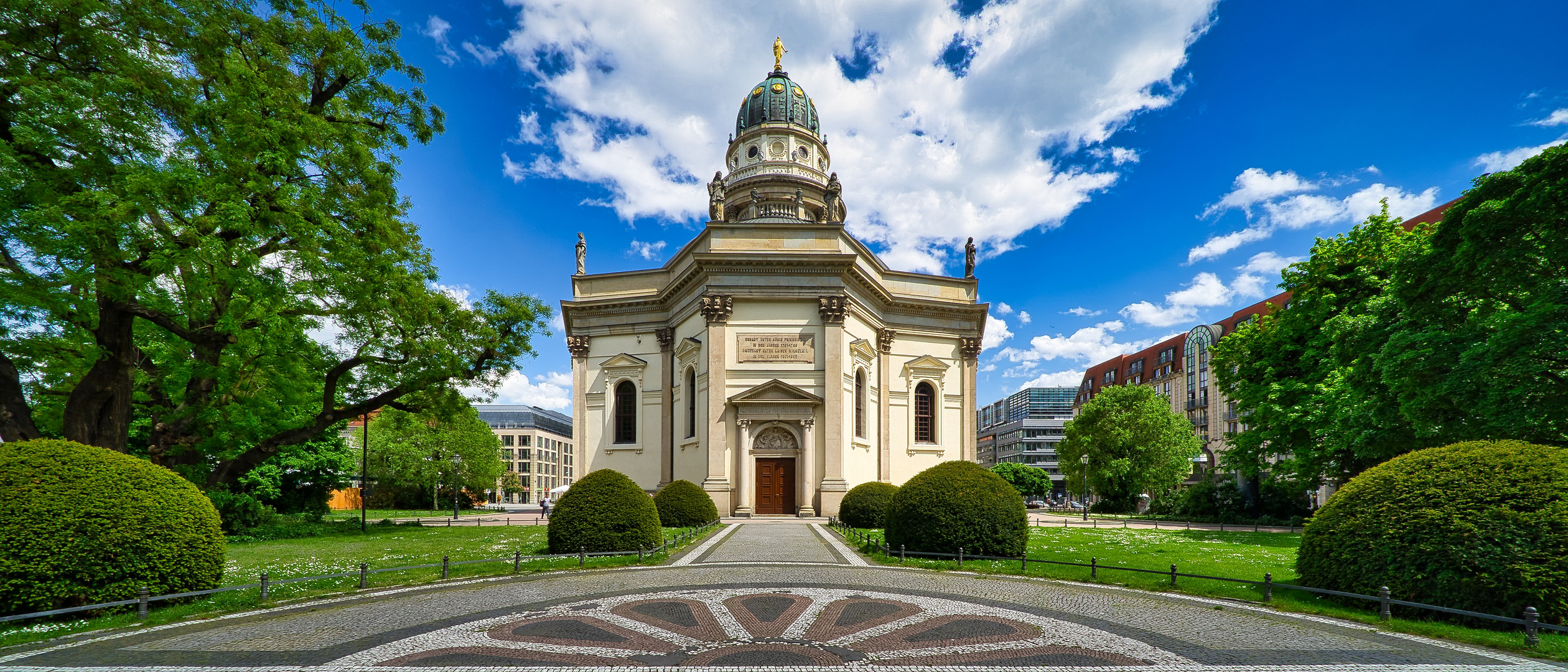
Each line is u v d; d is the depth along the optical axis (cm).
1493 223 1650
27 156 1658
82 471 1112
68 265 1745
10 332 1973
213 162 1833
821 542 2331
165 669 827
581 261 4762
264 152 1872
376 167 2333
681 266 4353
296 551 2130
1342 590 1134
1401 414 1973
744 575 1575
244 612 1147
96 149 1723
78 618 1048
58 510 1054
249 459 2661
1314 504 5422
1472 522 1009
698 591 1364
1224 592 1319
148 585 1123
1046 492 9469
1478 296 1775
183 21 1878
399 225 2533
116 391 1986
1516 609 946
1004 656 892
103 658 868
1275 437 3216
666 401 4262
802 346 3822
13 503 1034
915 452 4412
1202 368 8719
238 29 2048
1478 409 1664
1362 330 2225
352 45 2272
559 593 1345
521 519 4584
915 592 1352
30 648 909
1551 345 1539
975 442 4584
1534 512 981
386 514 5322
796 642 963
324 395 2850
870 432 4203
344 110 2269
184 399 2581
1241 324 3638
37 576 1012
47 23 1681
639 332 4459
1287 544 2562
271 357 2445
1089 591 1370
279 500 4222
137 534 1119
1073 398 15012
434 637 989
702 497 3056
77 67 1766
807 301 3856
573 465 4456
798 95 5628
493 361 2933
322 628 1039
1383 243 2905
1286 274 3234
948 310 4631
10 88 1606
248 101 1892
